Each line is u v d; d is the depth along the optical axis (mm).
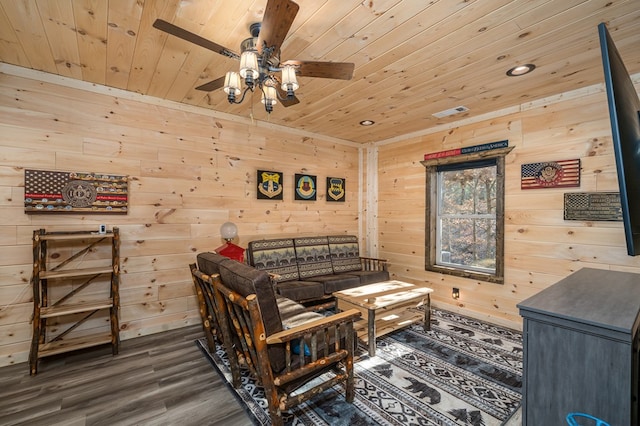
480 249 3693
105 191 2865
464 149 3705
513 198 3273
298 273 3887
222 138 3598
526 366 1192
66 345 2492
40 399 1996
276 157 4066
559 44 2086
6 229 2469
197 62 2395
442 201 4121
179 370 2371
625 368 973
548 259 3016
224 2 1695
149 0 1684
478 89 2842
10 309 2479
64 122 2691
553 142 2988
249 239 3828
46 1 1687
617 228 2617
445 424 1752
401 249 4508
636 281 1605
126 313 2984
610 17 1776
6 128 2467
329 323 1771
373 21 1839
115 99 2928
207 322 2604
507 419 1794
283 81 1833
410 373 2311
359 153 5031
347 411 1872
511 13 1764
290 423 1765
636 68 2428
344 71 1897
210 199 3514
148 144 3111
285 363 1687
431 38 2023
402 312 3314
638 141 1414
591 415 1042
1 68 2436
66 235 2479
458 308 3760
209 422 1784
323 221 4582
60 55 2305
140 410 1891
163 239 3197
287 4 1400
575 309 1150
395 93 2941
